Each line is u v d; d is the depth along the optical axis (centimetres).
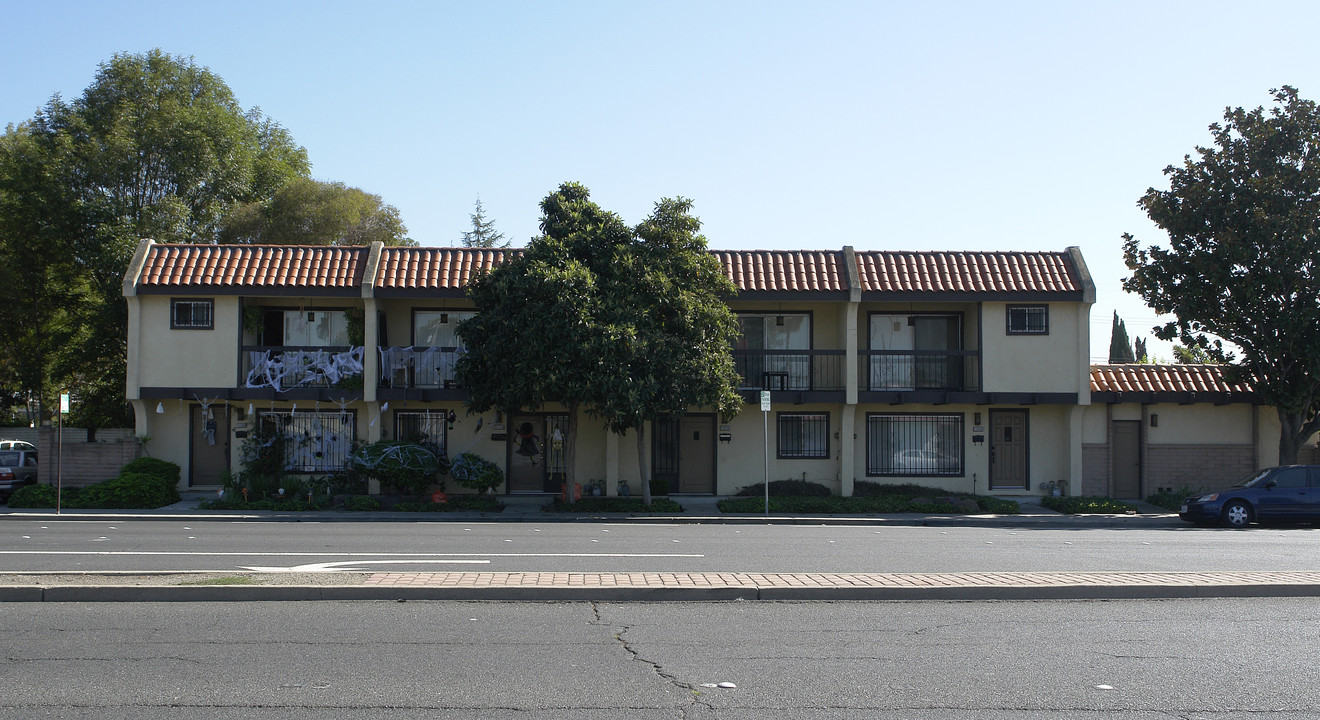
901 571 1198
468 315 2594
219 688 685
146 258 2483
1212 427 2611
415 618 910
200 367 2453
